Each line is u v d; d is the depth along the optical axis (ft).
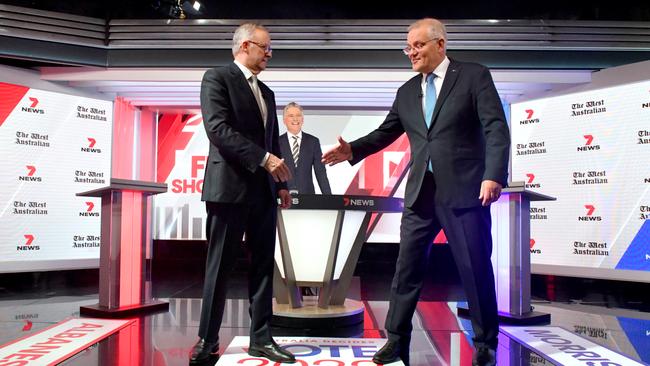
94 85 18.08
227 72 6.87
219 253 6.96
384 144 7.86
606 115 15.97
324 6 23.90
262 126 7.00
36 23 16.49
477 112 6.71
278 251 10.48
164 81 17.56
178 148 21.58
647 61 15.29
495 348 6.78
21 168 16.72
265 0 23.72
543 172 17.16
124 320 10.14
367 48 17.17
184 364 6.98
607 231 15.74
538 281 18.54
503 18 23.32
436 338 8.84
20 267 16.57
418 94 7.15
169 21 17.46
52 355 7.32
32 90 17.02
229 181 6.74
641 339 8.88
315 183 20.39
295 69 17.35
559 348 8.10
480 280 6.64
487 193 6.16
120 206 10.96
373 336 8.76
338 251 10.07
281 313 9.69
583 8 22.26
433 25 6.84
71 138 17.80
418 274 7.02
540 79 16.90
